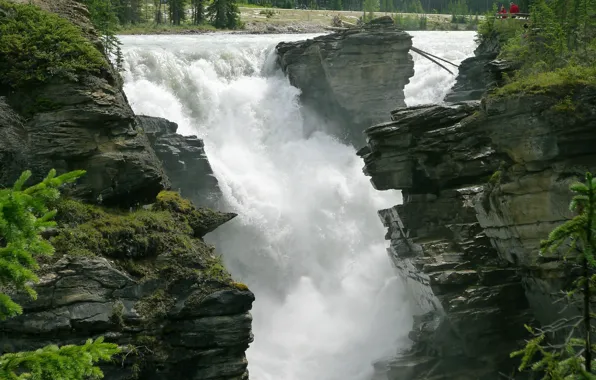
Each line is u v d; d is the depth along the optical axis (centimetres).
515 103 2203
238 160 3822
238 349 1773
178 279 1772
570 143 2162
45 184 694
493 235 2405
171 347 1725
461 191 2541
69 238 1711
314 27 7812
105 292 1669
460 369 2412
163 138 3109
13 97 1905
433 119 2545
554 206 2175
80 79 1962
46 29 2030
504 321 2391
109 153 1927
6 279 673
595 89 2150
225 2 7275
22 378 671
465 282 2416
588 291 1004
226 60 4234
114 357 1634
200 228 2009
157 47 4228
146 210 1955
